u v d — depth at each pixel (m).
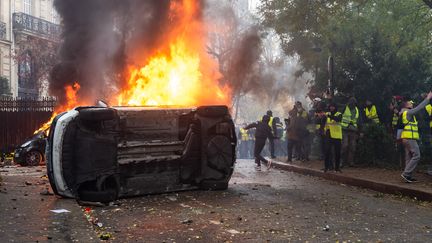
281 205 8.21
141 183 8.87
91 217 6.99
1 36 31.20
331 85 15.15
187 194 9.32
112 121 8.42
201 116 9.59
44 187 9.30
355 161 13.80
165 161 9.05
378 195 9.48
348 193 9.79
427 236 6.12
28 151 16.02
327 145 12.37
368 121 14.58
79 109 8.23
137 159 8.66
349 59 16.34
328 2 16.91
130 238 5.83
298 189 10.26
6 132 19.86
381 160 13.78
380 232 6.32
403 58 16.34
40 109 20.14
